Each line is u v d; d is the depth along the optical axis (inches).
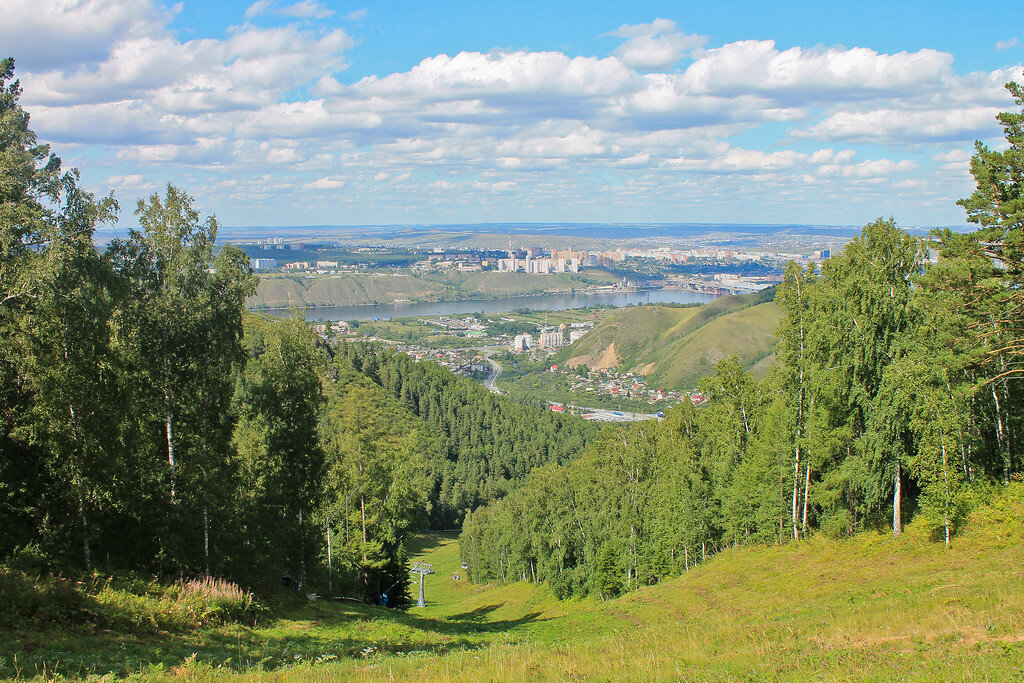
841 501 1744.6
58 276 936.3
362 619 1346.0
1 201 963.3
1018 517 1310.3
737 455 2208.4
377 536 2063.2
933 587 1066.1
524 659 722.8
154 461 1181.7
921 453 1414.9
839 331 1583.4
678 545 2169.0
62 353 973.2
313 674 689.0
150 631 861.8
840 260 1768.0
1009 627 614.9
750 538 2026.3
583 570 2591.0
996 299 1386.6
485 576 3518.7
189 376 1264.8
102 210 1034.1
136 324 1164.5
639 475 2753.4
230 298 1307.8
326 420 3107.8
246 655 827.4
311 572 1692.9
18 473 986.1
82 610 811.4
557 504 2920.8
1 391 954.1
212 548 1262.3
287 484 1483.8
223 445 1304.1
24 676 594.2
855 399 1585.9
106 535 1122.7
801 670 586.2
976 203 1433.3
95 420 1005.8
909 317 1550.2
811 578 1473.9
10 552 920.3
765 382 2237.9
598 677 618.5
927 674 521.3
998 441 1566.2
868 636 686.5
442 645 1078.4
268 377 1492.4
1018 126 1386.6
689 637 856.3
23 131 1067.3
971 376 1496.1
